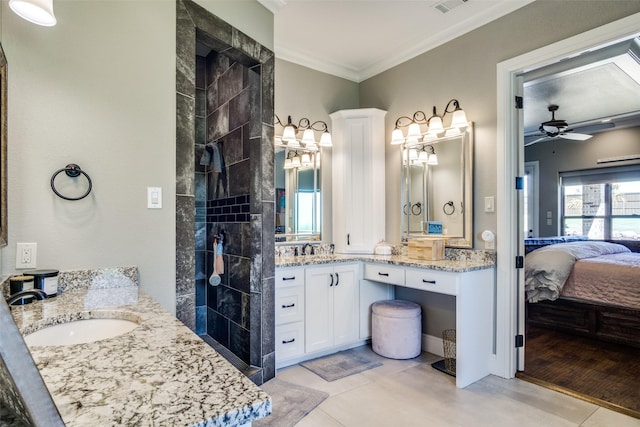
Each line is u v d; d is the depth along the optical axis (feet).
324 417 6.63
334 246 11.37
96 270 5.08
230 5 7.04
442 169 9.87
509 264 8.38
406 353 9.39
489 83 8.82
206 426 1.82
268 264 8.04
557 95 13.97
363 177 11.16
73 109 4.89
